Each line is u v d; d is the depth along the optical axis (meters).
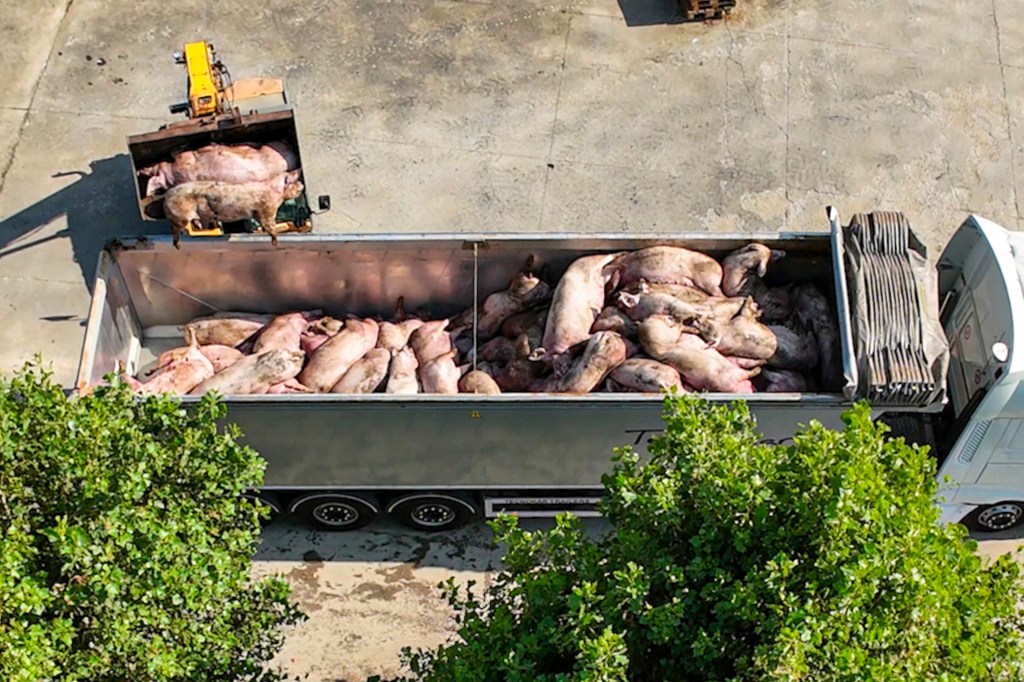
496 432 9.72
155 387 10.48
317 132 13.59
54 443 6.81
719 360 10.07
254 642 7.61
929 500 6.85
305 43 14.32
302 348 10.99
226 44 14.28
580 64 14.24
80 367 9.98
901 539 6.34
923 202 13.32
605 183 13.30
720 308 10.39
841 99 14.09
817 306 10.50
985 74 14.38
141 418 7.41
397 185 13.20
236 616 7.47
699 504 6.76
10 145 13.38
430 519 10.85
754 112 13.94
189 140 10.80
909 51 14.54
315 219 12.83
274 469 10.09
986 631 6.59
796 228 13.07
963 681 6.35
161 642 6.72
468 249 10.77
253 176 10.67
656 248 10.59
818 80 14.23
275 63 14.14
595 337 10.05
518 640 6.64
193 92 11.01
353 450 9.90
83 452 6.84
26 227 12.80
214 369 10.89
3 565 6.30
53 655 6.33
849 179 13.46
